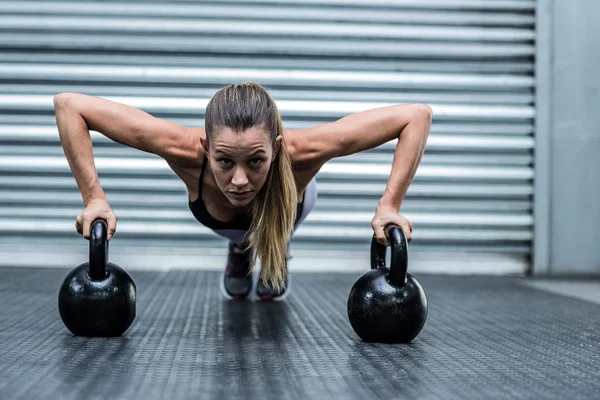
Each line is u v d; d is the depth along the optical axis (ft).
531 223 14.08
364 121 7.03
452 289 11.55
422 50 13.80
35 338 6.77
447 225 14.01
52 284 11.04
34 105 13.48
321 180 13.75
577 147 14.06
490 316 8.68
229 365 5.72
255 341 6.76
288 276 9.77
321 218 13.80
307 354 6.18
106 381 5.16
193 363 5.77
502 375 5.50
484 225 14.05
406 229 6.79
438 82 13.84
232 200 6.30
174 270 13.46
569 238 14.12
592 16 13.94
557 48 13.97
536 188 14.05
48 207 13.69
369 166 13.78
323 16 13.67
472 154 13.97
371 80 13.75
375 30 13.73
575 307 9.53
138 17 13.50
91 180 6.92
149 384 5.09
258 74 13.64
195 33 13.56
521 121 14.02
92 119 6.91
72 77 13.48
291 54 13.67
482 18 13.87
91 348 6.31
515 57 13.94
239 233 8.11
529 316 8.70
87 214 6.73
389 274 6.73
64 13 13.46
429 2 13.78
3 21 13.39
